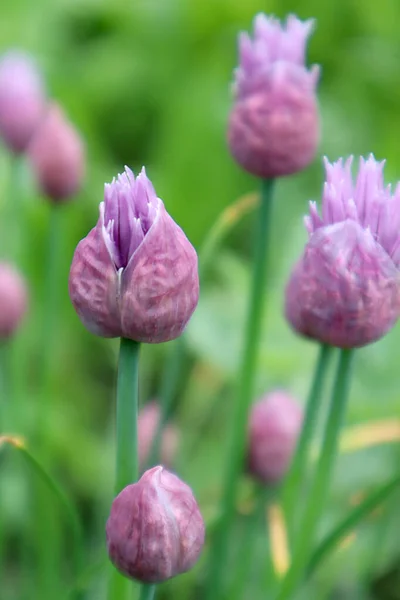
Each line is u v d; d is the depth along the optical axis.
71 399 0.43
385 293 0.24
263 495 0.30
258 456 0.29
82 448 0.39
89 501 0.38
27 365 0.42
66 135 0.31
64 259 0.45
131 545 0.23
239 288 0.37
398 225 0.24
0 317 0.31
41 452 0.32
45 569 0.32
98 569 0.26
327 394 0.35
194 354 0.40
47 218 0.44
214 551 0.29
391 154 0.48
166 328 0.23
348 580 0.33
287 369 0.35
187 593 0.33
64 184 0.31
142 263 0.23
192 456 0.38
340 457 0.35
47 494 0.32
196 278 0.23
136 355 0.24
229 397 0.41
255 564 0.33
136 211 0.23
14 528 0.36
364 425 0.33
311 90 0.27
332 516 0.34
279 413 0.29
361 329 0.24
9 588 0.35
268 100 0.27
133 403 0.24
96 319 0.23
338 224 0.24
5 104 0.33
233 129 0.27
